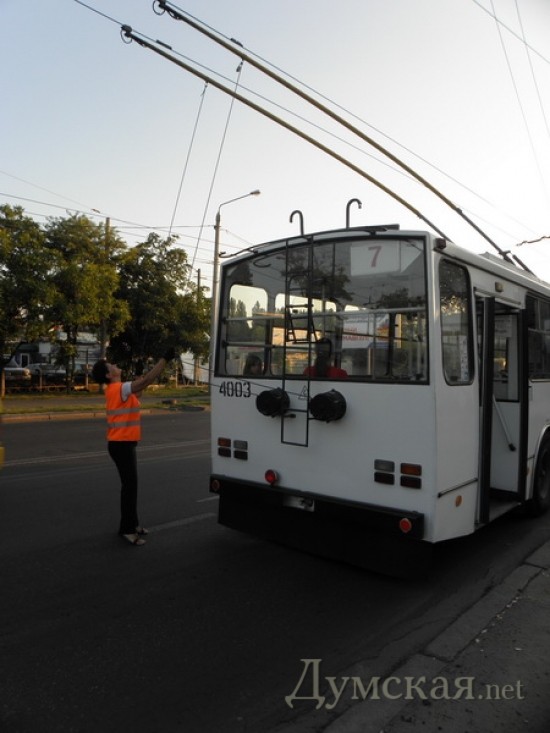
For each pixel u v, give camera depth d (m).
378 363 4.74
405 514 4.50
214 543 5.98
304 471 5.12
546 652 3.84
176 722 3.02
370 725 3.04
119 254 25.31
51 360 27.77
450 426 4.65
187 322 28.45
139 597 4.59
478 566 5.45
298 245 5.23
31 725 2.96
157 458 11.16
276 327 5.37
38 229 20.88
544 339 7.22
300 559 5.54
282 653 3.76
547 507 7.35
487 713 3.16
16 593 4.62
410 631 4.11
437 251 4.63
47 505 7.29
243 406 5.57
